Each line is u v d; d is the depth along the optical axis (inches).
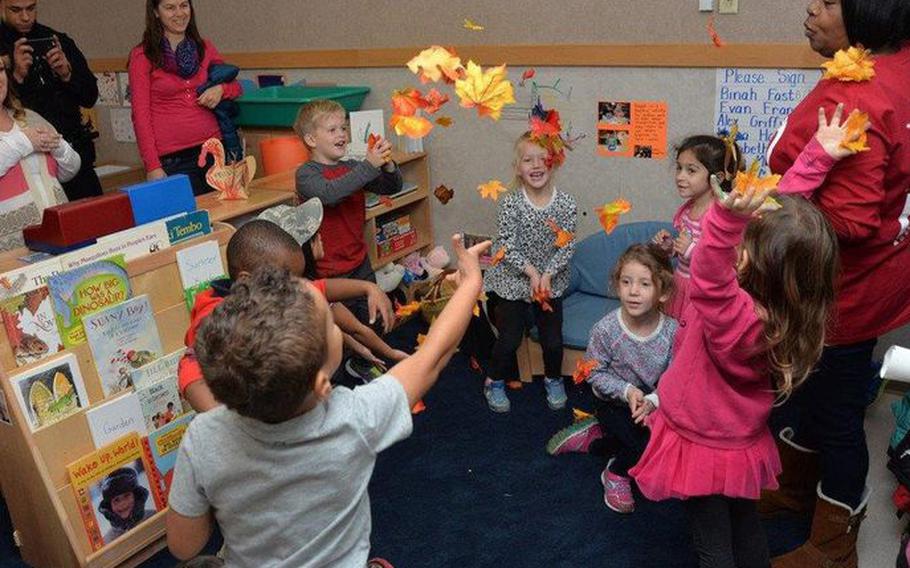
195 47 131.0
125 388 84.9
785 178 69.3
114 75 174.9
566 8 124.1
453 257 150.4
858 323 73.1
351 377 121.3
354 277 115.5
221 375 42.9
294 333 42.9
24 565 89.0
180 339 89.4
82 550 82.7
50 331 78.7
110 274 82.3
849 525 78.3
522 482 98.7
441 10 135.4
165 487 89.2
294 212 92.1
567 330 116.8
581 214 133.8
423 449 106.7
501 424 111.9
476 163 142.3
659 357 93.3
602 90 125.1
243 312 43.8
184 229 88.7
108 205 83.7
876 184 68.2
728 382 65.7
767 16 109.1
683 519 90.6
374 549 88.1
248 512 46.6
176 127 130.6
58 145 104.3
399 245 146.9
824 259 60.1
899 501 86.9
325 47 149.9
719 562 69.7
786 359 62.0
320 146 109.1
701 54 114.7
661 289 92.4
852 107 68.4
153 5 124.7
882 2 67.6
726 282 58.2
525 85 131.6
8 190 99.3
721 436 66.8
